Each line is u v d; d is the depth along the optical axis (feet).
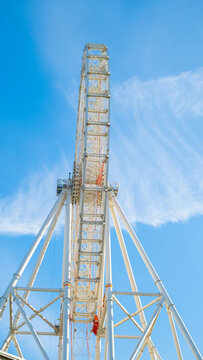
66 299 113.60
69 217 135.44
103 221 133.18
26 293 120.16
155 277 120.98
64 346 101.71
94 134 139.13
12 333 116.57
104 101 145.59
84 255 135.54
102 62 153.38
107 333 107.04
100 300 139.03
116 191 148.36
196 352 104.68
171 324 116.88
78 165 146.20
